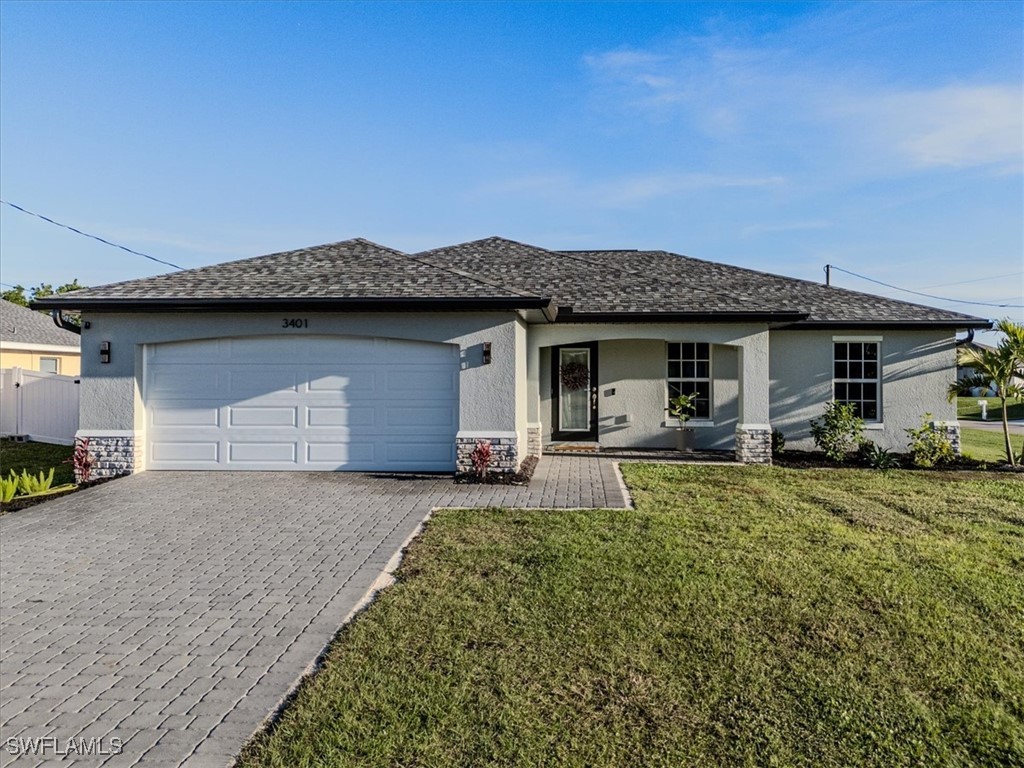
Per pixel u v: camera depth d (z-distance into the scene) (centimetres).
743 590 579
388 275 1234
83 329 1189
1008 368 1355
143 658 470
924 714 387
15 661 466
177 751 353
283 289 1166
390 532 802
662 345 1579
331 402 1207
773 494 1014
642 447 1580
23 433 1727
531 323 1408
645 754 348
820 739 362
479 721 378
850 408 1441
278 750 350
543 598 561
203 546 752
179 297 1136
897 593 575
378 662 450
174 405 1211
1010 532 793
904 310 1538
